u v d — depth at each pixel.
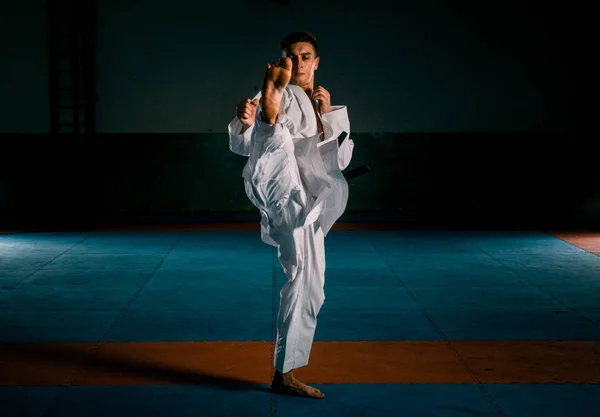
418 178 12.27
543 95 12.16
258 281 7.30
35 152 11.81
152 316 6.02
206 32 11.92
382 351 5.12
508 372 4.70
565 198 12.26
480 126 12.22
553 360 4.94
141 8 11.83
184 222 11.46
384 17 12.00
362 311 6.17
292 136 4.02
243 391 4.35
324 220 4.20
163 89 11.98
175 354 5.04
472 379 4.57
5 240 9.68
